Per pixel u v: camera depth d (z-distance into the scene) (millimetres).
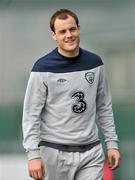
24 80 24141
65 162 11039
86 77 10930
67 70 10867
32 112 10945
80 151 11031
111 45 24125
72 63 10891
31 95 10930
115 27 24094
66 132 10977
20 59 24172
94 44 24078
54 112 10961
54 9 24172
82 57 10953
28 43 24172
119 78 24047
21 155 23594
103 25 24172
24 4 24188
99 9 24219
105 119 11477
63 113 10930
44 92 10906
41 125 11109
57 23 10836
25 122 10977
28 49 24156
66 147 11008
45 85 10883
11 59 24172
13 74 24172
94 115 11117
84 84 10914
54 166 11094
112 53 24125
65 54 10867
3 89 24062
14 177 23375
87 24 24172
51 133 11023
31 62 24125
